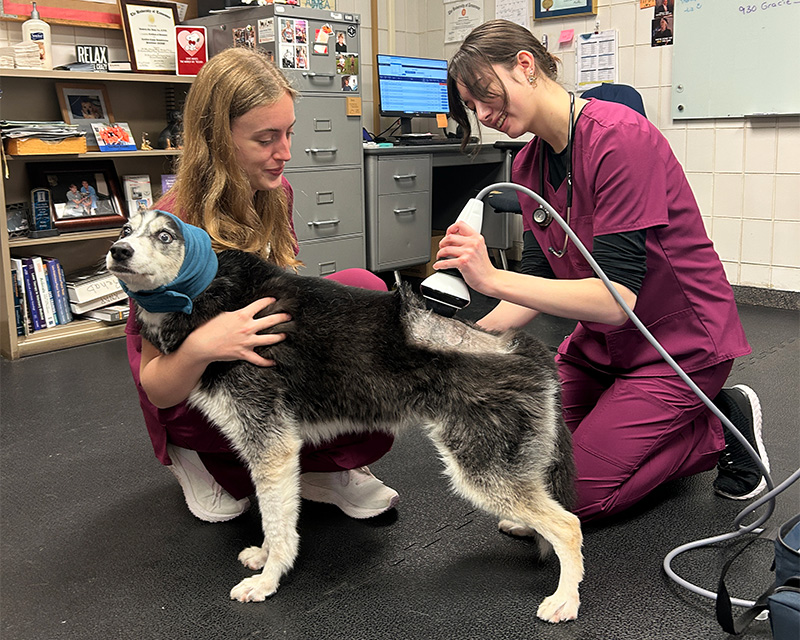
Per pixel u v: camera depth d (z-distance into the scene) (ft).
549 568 5.08
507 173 15.60
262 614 4.61
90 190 12.16
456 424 4.44
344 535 5.61
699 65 12.95
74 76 11.18
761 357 9.89
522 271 6.33
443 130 17.01
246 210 5.01
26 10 11.67
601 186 4.99
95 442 7.67
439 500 6.18
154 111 13.60
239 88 4.67
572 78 14.82
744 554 5.16
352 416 4.71
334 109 12.99
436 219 17.25
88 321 11.85
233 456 5.56
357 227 13.80
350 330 4.59
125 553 5.44
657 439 5.47
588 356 6.13
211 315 4.55
